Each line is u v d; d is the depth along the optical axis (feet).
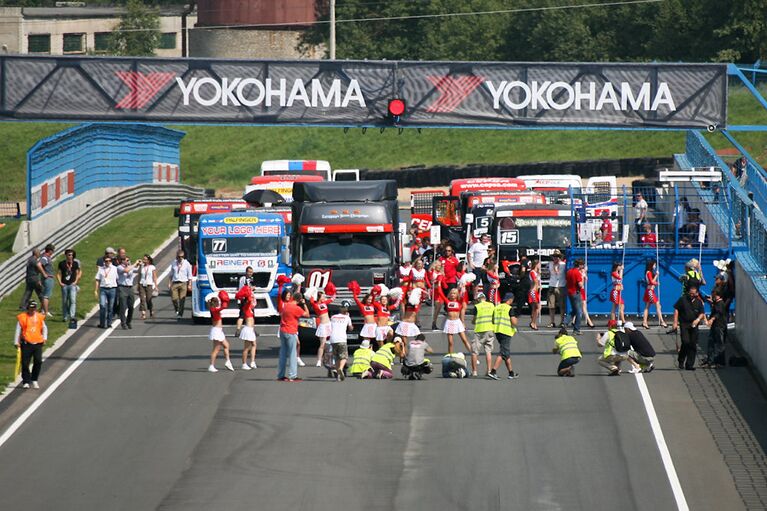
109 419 257.75
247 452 231.09
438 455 227.81
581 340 346.13
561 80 306.55
